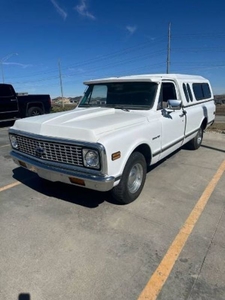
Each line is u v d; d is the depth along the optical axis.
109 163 2.96
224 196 3.93
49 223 3.22
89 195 4.00
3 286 2.23
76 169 3.08
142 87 4.40
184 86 5.42
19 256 2.61
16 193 4.14
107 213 3.45
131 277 2.31
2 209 3.61
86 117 3.69
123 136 3.21
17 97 12.47
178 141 5.09
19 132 3.73
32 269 2.42
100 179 2.92
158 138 4.15
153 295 2.12
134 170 3.69
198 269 2.39
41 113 13.80
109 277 2.31
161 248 2.71
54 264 2.48
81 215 3.41
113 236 2.93
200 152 6.52
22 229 3.09
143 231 3.02
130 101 4.43
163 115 4.34
